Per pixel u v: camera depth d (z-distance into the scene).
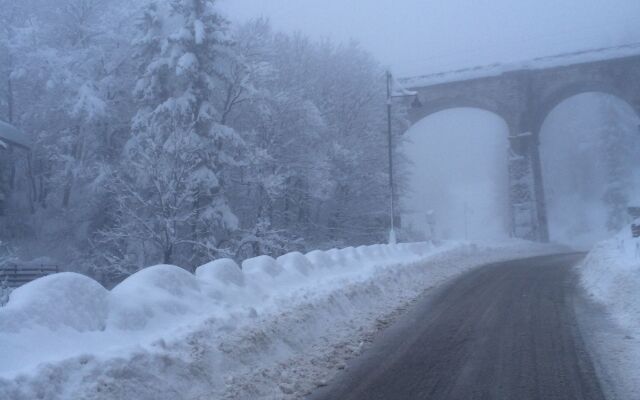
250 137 31.28
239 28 32.34
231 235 27.64
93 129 32.00
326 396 6.09
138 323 6.62
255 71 29.39
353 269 15.13
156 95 28.08
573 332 8.92
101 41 33.91
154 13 28.84
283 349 7.67
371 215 38.62
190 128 25.88
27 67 31.81
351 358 7.69
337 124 37.44
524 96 56.00
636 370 6.70
